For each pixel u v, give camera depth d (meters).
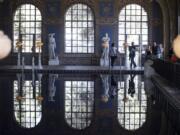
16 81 21.66
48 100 13.77
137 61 35.91
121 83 20.84
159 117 10.12
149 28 37.94
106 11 38.00
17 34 38.28
